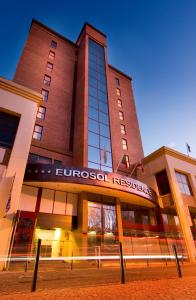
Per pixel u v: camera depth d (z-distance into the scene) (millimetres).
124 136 33812
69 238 19453
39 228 18516
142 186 21984
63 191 20031
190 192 27938
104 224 19797
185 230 23016
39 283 7141
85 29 37406
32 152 22312
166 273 10078
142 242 21156
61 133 25969
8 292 5527
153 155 29453
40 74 29469
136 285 6258
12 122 17625
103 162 24250
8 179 14289
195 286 5828
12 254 14586
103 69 34000
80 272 11070
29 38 32250
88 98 27953
